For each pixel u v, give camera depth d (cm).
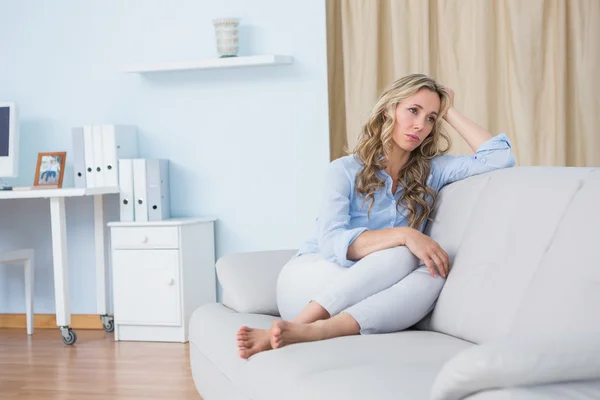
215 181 402
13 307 433
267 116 394
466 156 223
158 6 405
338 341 178
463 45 400
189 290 379
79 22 416
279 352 174
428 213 219
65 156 410
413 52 402
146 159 388
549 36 393
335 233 208
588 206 156
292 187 393
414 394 130
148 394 285
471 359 105
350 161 222
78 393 289
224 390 199
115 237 382
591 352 107
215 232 403
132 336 384
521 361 104
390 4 409
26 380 311
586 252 148
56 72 420
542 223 167
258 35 394
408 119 212
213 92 399
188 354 350
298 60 389
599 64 388
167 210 400
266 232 396
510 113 399
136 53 409
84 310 422
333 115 425
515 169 196
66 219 422
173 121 405
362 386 138
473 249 187
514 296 164
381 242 200
